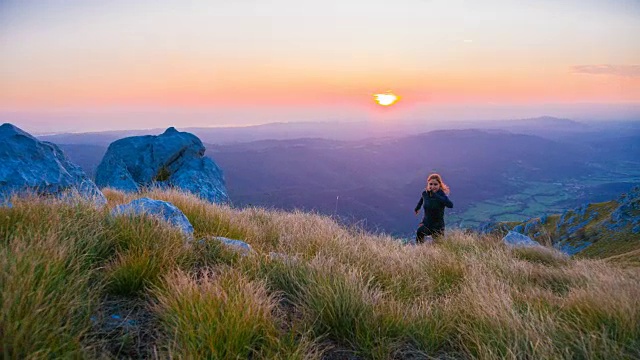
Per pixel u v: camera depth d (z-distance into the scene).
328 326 3.31
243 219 7.69
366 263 5.32
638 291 4.19
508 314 3.58
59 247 3.35
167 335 2.73
